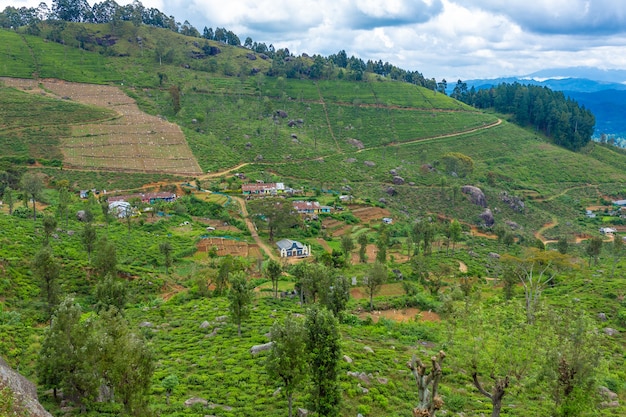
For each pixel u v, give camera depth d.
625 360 56.25
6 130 180.12
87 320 40.53
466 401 44.59
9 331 54.66
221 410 40.50
